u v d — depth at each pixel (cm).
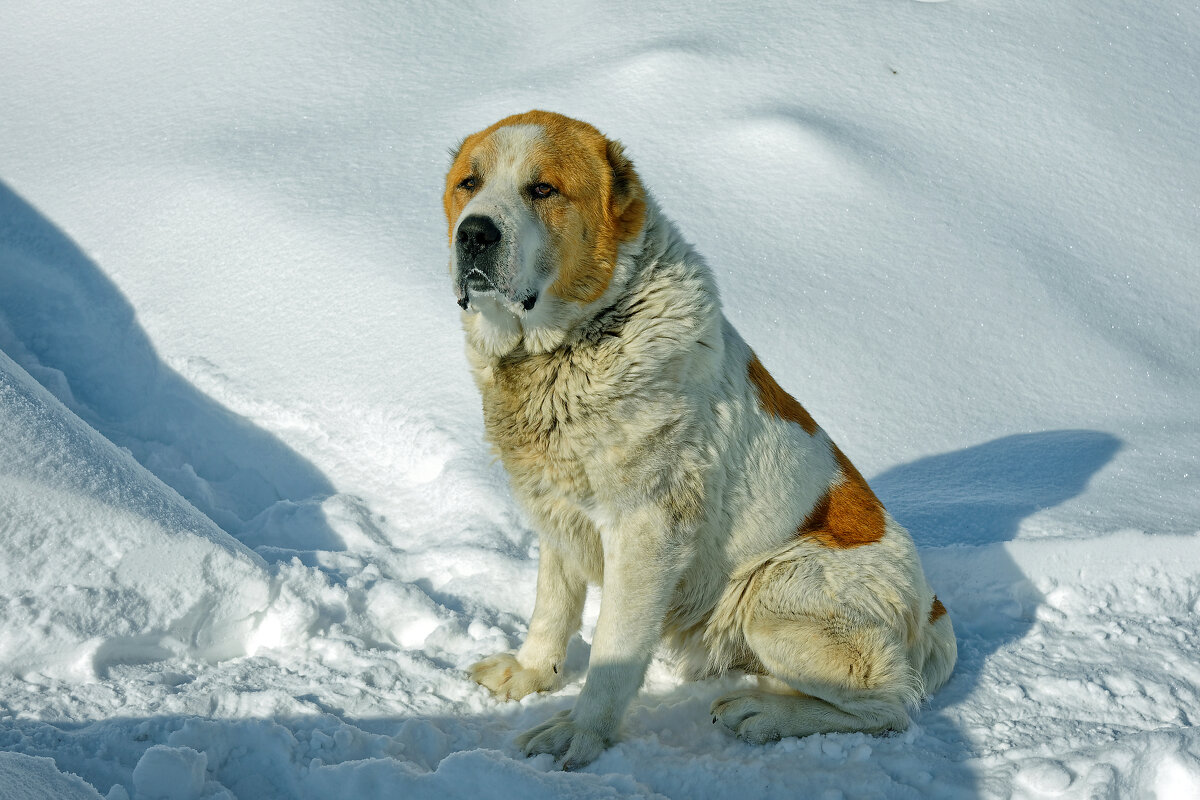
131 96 884
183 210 732
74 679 343
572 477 340
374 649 394
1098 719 352
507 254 309
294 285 667
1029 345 650
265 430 584
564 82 866
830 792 302
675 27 944
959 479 550
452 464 534
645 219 347
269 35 955
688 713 361
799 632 349
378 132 816
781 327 635
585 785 297
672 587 341
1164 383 636
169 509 403
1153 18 974
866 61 892
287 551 460
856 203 738
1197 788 291
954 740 339
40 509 369
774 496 361
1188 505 515
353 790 292
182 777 281
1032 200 767
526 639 383
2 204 760
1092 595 446
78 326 671
